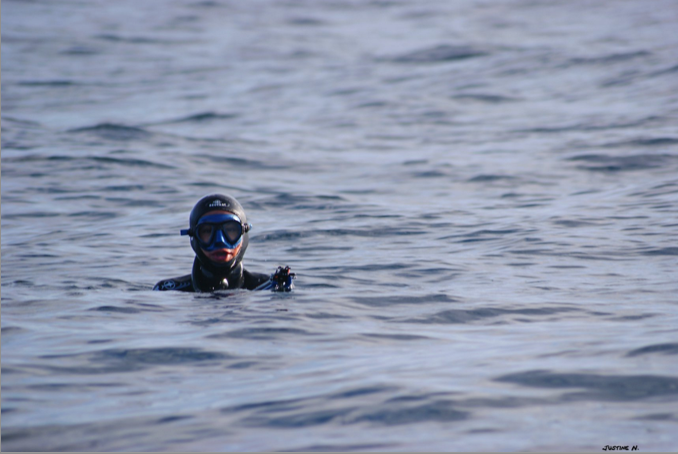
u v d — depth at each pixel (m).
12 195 36.88
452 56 93.75
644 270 21.12
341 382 11.48
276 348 13.88
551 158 43.66
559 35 103.12
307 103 71.19
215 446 9.20
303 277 21.66
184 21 138.75
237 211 20.42
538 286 19.66
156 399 10.99
